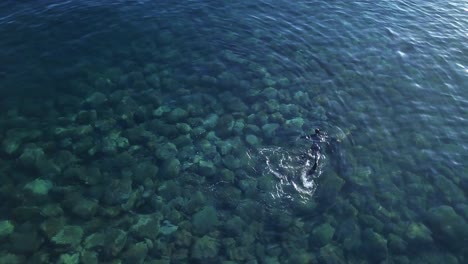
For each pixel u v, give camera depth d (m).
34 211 13.48
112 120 16.97
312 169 15.70
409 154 16.83
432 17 25.62
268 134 17.03
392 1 26.97
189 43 21.16
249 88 19.17
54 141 15.83
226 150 16.20
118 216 13.67
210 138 16.69
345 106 18.78
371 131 17.67
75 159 15.30
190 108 17.88
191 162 15.65
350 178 15.60
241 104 18.33
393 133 17.69
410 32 23.97
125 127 16.77
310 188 15.06
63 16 21.44
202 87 18.94
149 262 12.48
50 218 13.35
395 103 19.16
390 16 25.25
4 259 12.12
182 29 21.94
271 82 19.62
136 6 22.97
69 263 12.25
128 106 17.62
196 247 12.98
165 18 22.47
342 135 17.31
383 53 22.09
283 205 14.45
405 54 22.17
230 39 21.80
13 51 19.12
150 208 14.02
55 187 14.30
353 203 14.76
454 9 26.72
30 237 12.77
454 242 13.91
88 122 16.75
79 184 14.48
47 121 16.55
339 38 22.81
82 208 13.73
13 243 12.56
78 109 17.22
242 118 17.70
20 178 14.42
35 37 20.00
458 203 15.16
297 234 13.65
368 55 21.84
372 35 23.34
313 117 18.06
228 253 12.94
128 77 18.91
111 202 14.05
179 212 13.95
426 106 19.14
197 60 20.27
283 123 17.62
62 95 17.66
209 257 12.78
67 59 19.27
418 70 21.17
